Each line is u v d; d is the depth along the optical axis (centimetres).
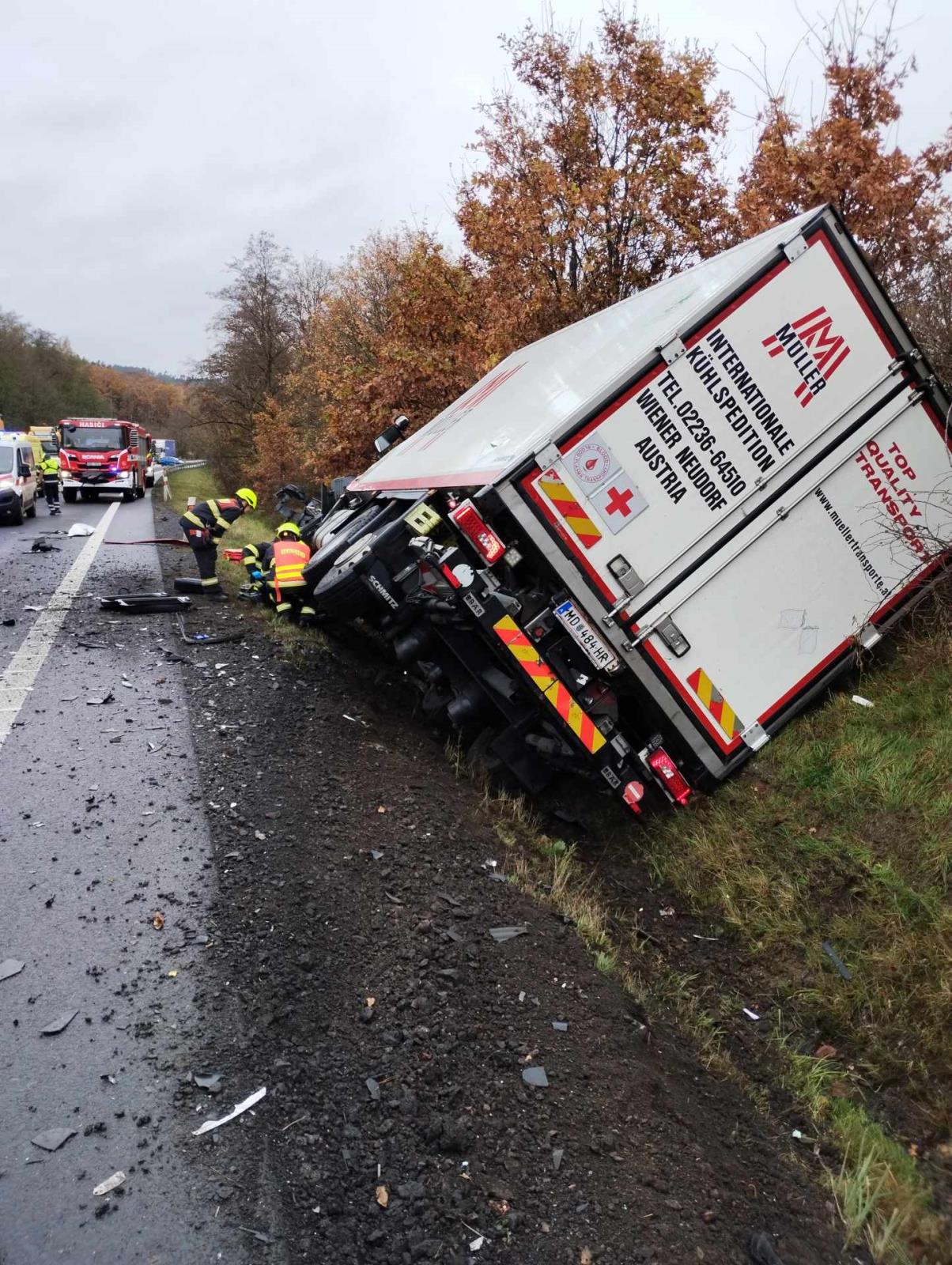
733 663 499
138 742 568
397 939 370
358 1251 236
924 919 387
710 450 482
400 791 520
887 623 523
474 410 746
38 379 6209
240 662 762
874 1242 270
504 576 531
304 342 3111
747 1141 308
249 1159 261
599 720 518
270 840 442
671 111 1114
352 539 742
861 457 502
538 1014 341
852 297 490
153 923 373
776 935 424
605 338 589
